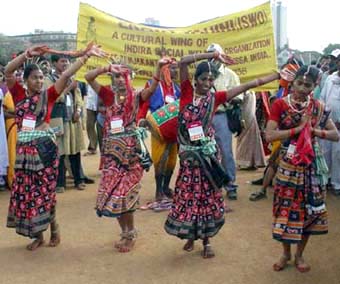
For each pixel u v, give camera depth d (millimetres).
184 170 4352
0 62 7840
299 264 4250
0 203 6492
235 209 6039
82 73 6297
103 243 4934
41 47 4281
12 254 4660
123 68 4531
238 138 8352
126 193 4520
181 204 4375
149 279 4121
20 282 4086
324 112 3961
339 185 6633
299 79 3859
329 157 6684
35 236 4602
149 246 4832
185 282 4059
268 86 6207
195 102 4281
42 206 4520
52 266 4395
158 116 5980
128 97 4523
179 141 4395
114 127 4531
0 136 6840
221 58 4258
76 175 7168
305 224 4039
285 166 3977
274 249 4730
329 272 4219
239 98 6070
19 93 4449
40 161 4453
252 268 4309
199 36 6430
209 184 4359
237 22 6355
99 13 6422
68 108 6699
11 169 7062
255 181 7262
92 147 10242
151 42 6441
